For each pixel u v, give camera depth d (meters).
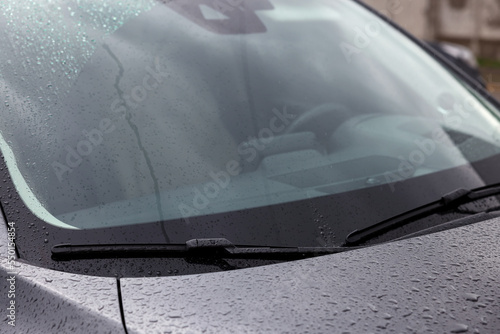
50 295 1.20
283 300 1.17
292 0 2.16
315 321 1.11
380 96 1.91
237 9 2.01
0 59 1.61
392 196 1.62
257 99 1.73
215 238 1.37
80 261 1.29
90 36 1.70
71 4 1.76
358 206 1.57
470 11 14.21
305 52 1.95
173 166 1.52
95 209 1.41
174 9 1.89
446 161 1.76
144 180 1.48
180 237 1.39
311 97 1.81
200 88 1.69
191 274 1.26
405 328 1.10
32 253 1.31
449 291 1.20
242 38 1.90
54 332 1.15
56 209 1.39
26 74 1.58
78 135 1.50
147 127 1.56
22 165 1.45
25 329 1.18
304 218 1.50
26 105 1.53
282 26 2.02
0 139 1.48
